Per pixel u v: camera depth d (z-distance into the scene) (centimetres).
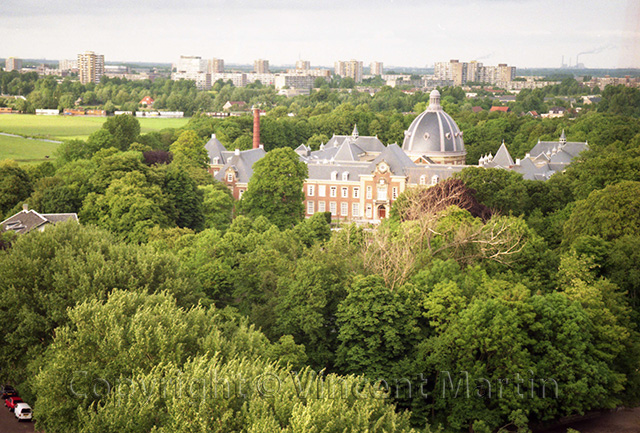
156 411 5716
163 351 6219
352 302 8325
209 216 16325
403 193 14012
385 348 8219
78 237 9294
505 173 15325
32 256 8656
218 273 9931
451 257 10381
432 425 7950
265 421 5116
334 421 5200
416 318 8531
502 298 8269
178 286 8550
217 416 5409
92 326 6656
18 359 7856
